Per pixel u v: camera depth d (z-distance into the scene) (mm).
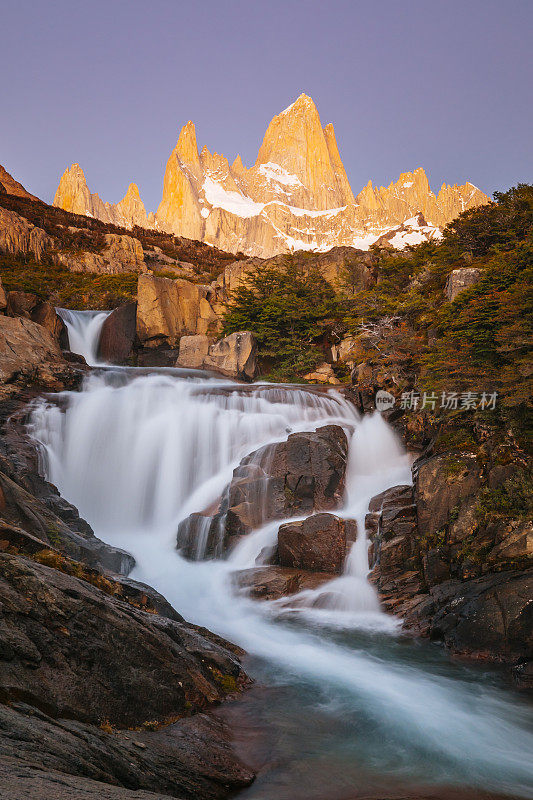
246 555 19812
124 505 25844
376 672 12430
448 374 20453
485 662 13008
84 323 46812
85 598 8586
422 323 31984
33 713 6645
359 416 30953
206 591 17781
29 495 14617
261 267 56156
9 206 97750
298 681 11648
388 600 16391
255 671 12047
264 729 9469
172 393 29719
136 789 6535
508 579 14039
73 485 25531
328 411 30531
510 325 19078
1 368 28875
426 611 15180
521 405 18094
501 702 11211
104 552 15273
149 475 26406
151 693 8664
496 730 10047
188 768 7555
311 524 18766
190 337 42594
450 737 9656
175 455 26734
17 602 7750
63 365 31578
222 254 113812
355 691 11281
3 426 24562
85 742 6523
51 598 8133
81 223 102562
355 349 36594
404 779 8250
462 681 12125
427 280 38812
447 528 17078
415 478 19391
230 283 57594
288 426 27922
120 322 45688
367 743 9273
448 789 8039
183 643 10789
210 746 8398
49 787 4816
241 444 27375
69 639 7961
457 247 36594
